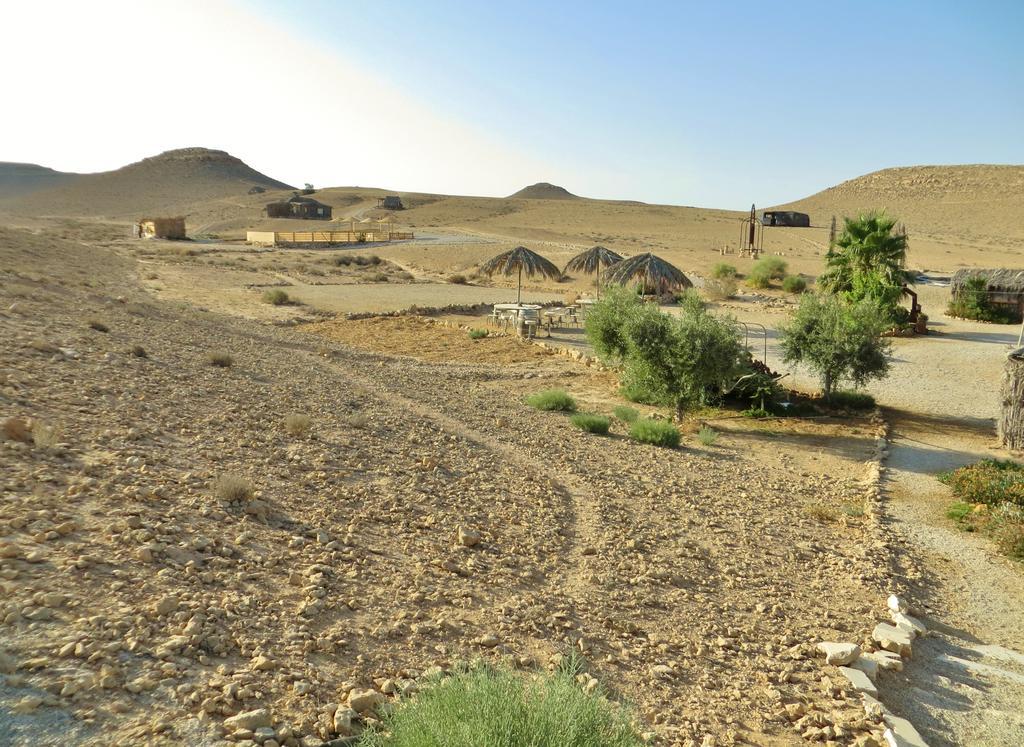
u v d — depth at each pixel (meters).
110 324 15.53
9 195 193.62
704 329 15.32
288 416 10.13
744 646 6.13
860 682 5.75
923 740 5.11
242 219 127.44
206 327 20.17
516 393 18.23
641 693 5.07
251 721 3.66
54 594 4.36
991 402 19.20
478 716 3.52
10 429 6.90
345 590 5.62
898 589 7.98
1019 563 9.17
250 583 5.32
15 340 11.20
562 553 7.55
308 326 26.95
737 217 141.62
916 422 17.20
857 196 165.50
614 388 19.69
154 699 3.69
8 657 3.69
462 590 6.10
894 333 30.44
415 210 151.38
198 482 7.08
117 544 5.29
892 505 11.27
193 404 10.19
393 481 8.76
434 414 13.55
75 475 6.41
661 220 130.62
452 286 47.06
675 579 7.36
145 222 72.12
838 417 17.52
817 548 9.07
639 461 12.31
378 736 3.62
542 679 4.18
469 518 8.01
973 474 12.27
